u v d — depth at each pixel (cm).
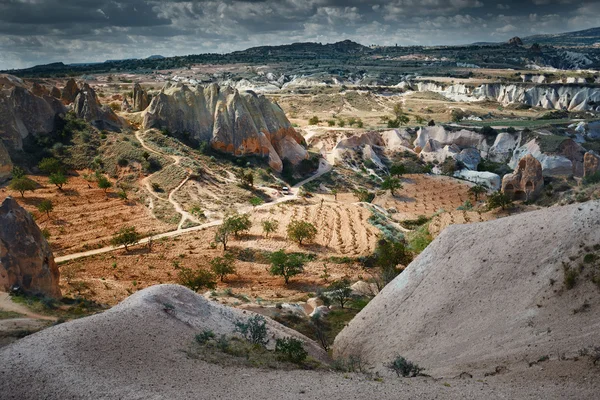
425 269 3697
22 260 4597
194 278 6291
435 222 8700
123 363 2616
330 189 12638
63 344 2683
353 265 7550
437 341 3089
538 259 3072
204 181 10750
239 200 10312
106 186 9919
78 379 2359
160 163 10988
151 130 12419
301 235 8269
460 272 3425
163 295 3741
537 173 9956
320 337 4275
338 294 5619
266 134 13412
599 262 2756
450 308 3247
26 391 2259
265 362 3050
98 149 11269
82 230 8444
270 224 8719
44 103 11481
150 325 3203
